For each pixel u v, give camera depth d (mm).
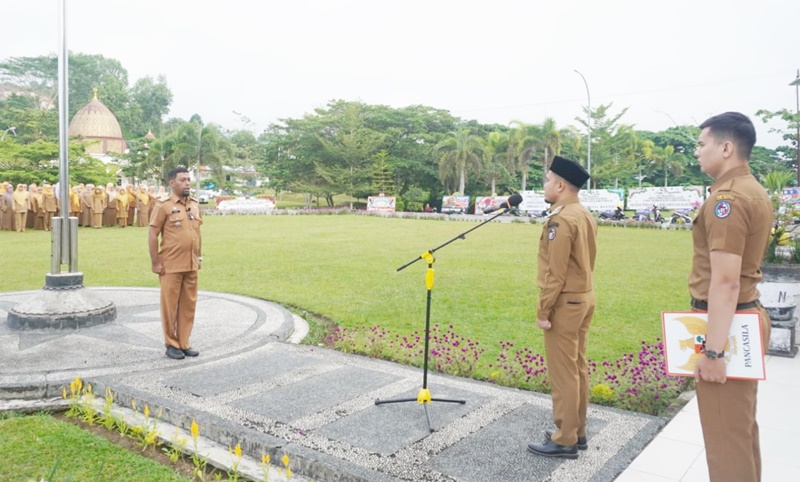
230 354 5688
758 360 2414
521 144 39812
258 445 3635
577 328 3432
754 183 2520
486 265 12609
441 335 6715
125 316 7262
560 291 3383
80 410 4312
